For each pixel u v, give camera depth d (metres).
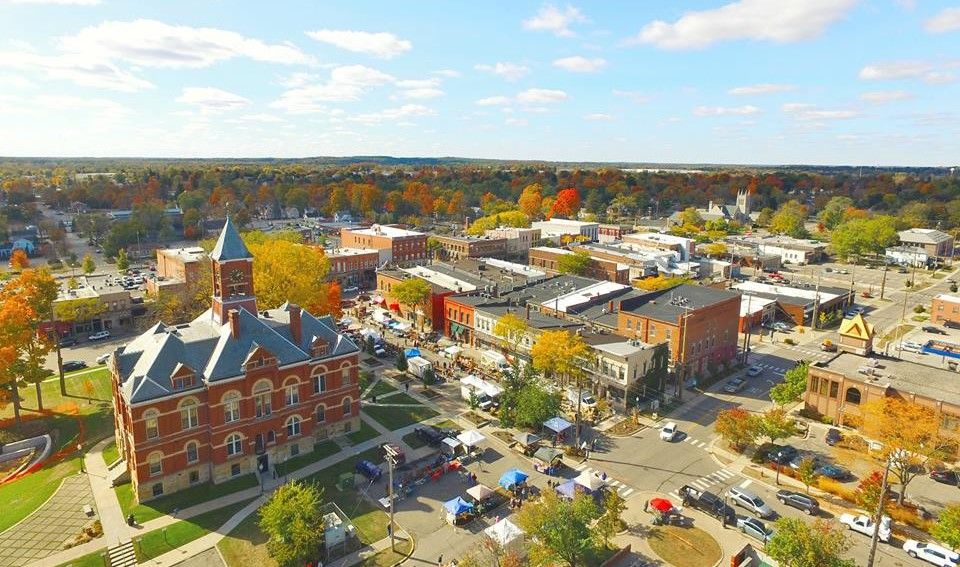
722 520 57.22
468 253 188.00
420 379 93.44
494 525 52.31
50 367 97.56
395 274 139.25
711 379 96.88
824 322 131.12
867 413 69.31
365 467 64.56
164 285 127.50
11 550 52.16
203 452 62.19
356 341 110.94
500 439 74.50
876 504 56.56
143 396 57.34
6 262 188.25
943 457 60.66
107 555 51.47
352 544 53.47
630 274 165.00
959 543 49.19
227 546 52.88
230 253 70.31
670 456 71.00
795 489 63.91
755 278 173.88
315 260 109.44
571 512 49.56
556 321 102.75
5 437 72.12
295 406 68.00
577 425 72.75
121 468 64.19
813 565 44.47
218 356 62.12
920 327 130.00
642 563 51.28
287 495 50.84
